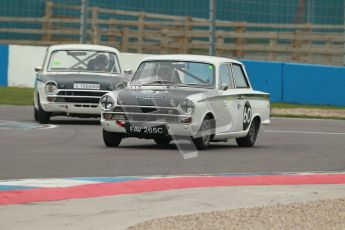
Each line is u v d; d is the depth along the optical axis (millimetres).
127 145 37688
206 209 22141
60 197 23641
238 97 38031
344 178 28797
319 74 66250
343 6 73000
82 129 44969
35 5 86250
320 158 34969
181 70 37375
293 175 29094
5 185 25422
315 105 66312
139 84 36906
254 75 67375
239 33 74625
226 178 27766
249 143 39219
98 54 49844
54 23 84062
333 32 77625
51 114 47594
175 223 19625
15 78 73500
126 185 25781
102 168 29688
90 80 46906
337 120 56250
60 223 20203
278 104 66125
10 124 46656
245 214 20781
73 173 28344
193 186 26016
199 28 86250
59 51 49781
